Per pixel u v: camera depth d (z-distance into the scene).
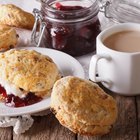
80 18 0.80
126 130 0.68
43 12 0.83
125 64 0.70
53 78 0.71
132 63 0.70
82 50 0.82
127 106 0.72
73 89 0.65
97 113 0.64
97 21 0.84
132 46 0.73
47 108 0.68
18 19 0.87
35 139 0.67
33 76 0.70
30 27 0.88
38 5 0.96
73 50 0.82
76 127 0.64
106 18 0.91
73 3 0.87
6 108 0.69
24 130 0.68
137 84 0.72
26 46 0.84
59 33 0.81
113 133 0.67
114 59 0.71
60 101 0.64
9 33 0.82
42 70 0.71
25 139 0.67
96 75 0.74
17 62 0.71
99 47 0.72
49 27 0.82
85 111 0.64
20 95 0.70
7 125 0.68
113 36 0.75
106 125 0.65
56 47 0.83
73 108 0.64
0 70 0.71
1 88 0.71
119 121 0.69
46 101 0.70
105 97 0.66
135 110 0.71
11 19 0.87
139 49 0.72
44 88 0.70
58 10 0.80
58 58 0.78
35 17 0.84
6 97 0.71
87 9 0.81
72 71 0.75
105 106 0.65
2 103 0.70
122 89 0.72
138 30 0.76
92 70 0.72
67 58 0.78
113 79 0.72
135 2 0.90
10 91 0.70
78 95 0.65
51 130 0.68
